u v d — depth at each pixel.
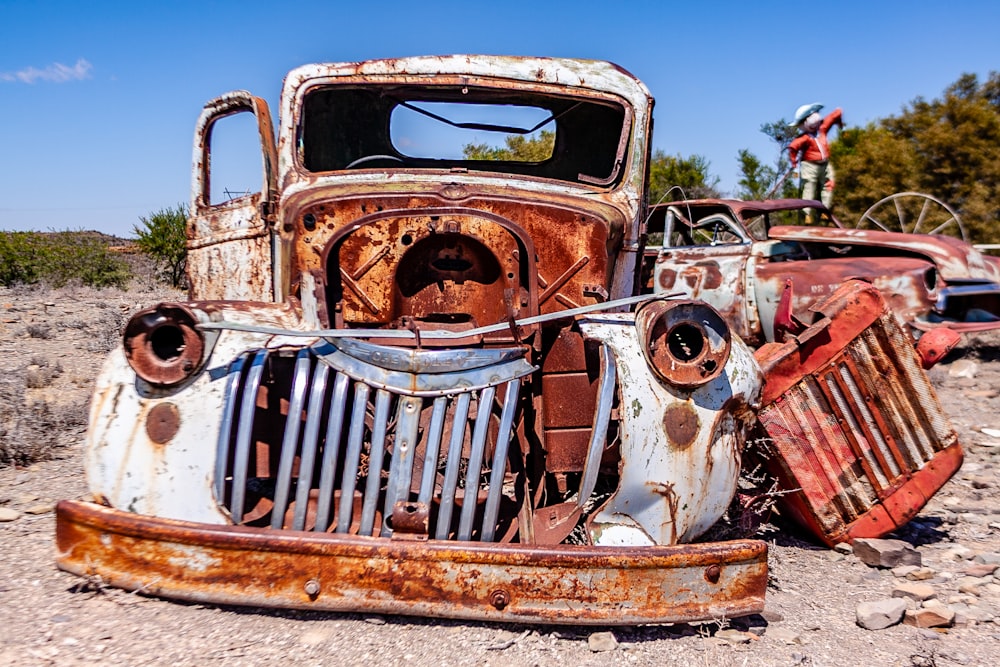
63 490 4.41
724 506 3.38
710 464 3.32
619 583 2.89
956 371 9.39
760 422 3.93
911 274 7.64
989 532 4.53
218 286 4.43
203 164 4.58
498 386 3.34
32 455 4.91
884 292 7.70
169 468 3.09
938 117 18.59
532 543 3.04
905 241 8.12
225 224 4.37
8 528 3.79
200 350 3.17
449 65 4.22
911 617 3.30
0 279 17.27
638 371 3.30
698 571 2.96
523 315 3.46
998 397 8.08
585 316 3.50
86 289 15.90
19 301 13.09
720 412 3.37
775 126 23.42
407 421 3.08
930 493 4.05
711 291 8.51
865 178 18.34
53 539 3.64
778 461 3.96
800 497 3.99
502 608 2.85
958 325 7.93
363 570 2.85
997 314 8.45
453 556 2.84
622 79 4.30
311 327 3.42
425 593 2.85
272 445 3.35
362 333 3.19
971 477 5.52
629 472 3.21
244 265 4.24
